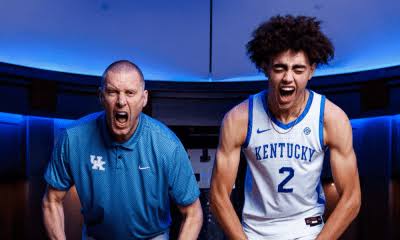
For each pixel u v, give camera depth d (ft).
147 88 21.93
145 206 6.70
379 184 19.56
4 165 18.93
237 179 17.61
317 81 20.65
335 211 6.46
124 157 6.46
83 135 6.55
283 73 5.82
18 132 19.49
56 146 6.72
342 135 6.32
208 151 21.90
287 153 6.27
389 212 19.20
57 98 19.86
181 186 6.75
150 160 6.50
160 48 22.77
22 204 19.17
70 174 6.80
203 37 22.94
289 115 6.22
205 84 22.24
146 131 6.50
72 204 19.85
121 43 22.18
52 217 6.94
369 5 20.03
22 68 18.79
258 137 6.37
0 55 19.35
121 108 5.98
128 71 5.99
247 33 22.53
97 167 6.53
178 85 22.11
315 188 6.61
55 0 20.49
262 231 6.65
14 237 18.90
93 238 7.17
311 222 6.59
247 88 22.07
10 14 19.49
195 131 22.06
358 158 20.26
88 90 20.58
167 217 7.22
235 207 17.48
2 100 18.34
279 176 6.35
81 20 21.29
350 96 19.99
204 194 20.18
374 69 19.29
